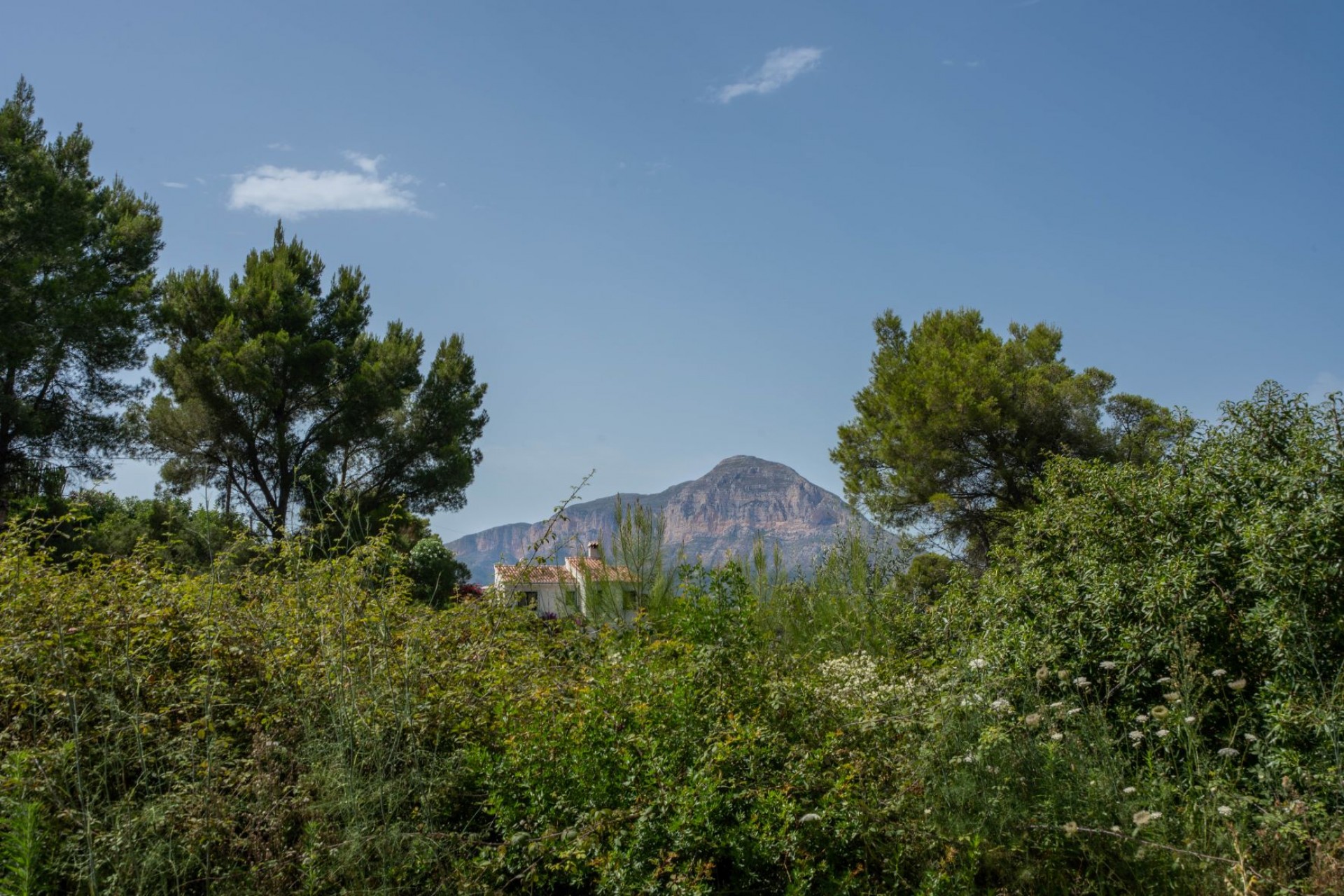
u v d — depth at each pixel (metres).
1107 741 3.85
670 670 4.28
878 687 5.04
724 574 4.83
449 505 21.88
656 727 3.77
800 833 3.29
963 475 17.92
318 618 4.23
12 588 3.79
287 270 21.05
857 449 20.91
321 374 19.88
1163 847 3.19
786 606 7.82
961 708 4.17
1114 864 3.34
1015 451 17.48
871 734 4.22
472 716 4.09
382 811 3.29
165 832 2.96
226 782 3.28
